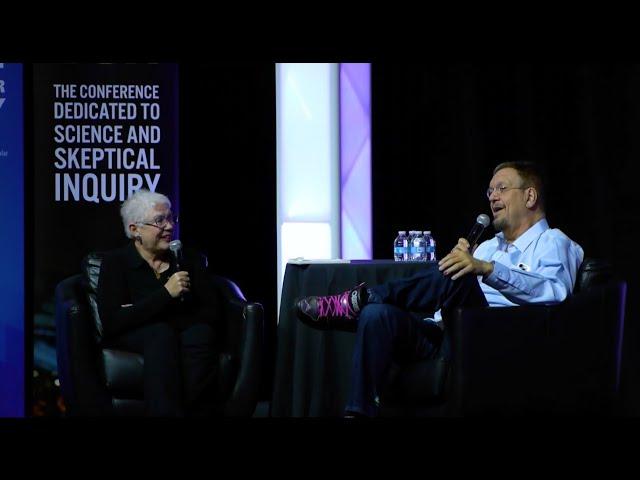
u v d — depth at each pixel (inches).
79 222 359.9
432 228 393.4
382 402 283.0
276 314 387.5
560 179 394.3
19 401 350.3
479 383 267.3
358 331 270.8
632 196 392.5
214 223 388.8
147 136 362.6
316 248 378.3
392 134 392.2
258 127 389.4
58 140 359.6
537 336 274.4
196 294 305.3
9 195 349.1
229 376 295.7
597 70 391.9
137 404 290.5
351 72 382.6
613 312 289.0
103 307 294.4
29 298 362.9
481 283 307.7
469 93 392.5
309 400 302.5
